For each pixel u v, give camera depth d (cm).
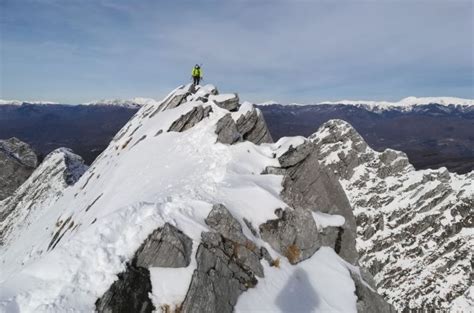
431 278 15188
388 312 3416
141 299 2208
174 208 2766
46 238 5931
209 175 3806
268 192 3525
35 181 9850
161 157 4631
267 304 2672
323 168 4719
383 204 18388
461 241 15588
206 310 2348
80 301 2066
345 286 3231
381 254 17025
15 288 2069
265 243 3162
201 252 2555
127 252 2330
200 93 5944
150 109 7019
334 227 4072
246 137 5075
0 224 8969
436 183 17725
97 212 4409
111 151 6844
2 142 13050
